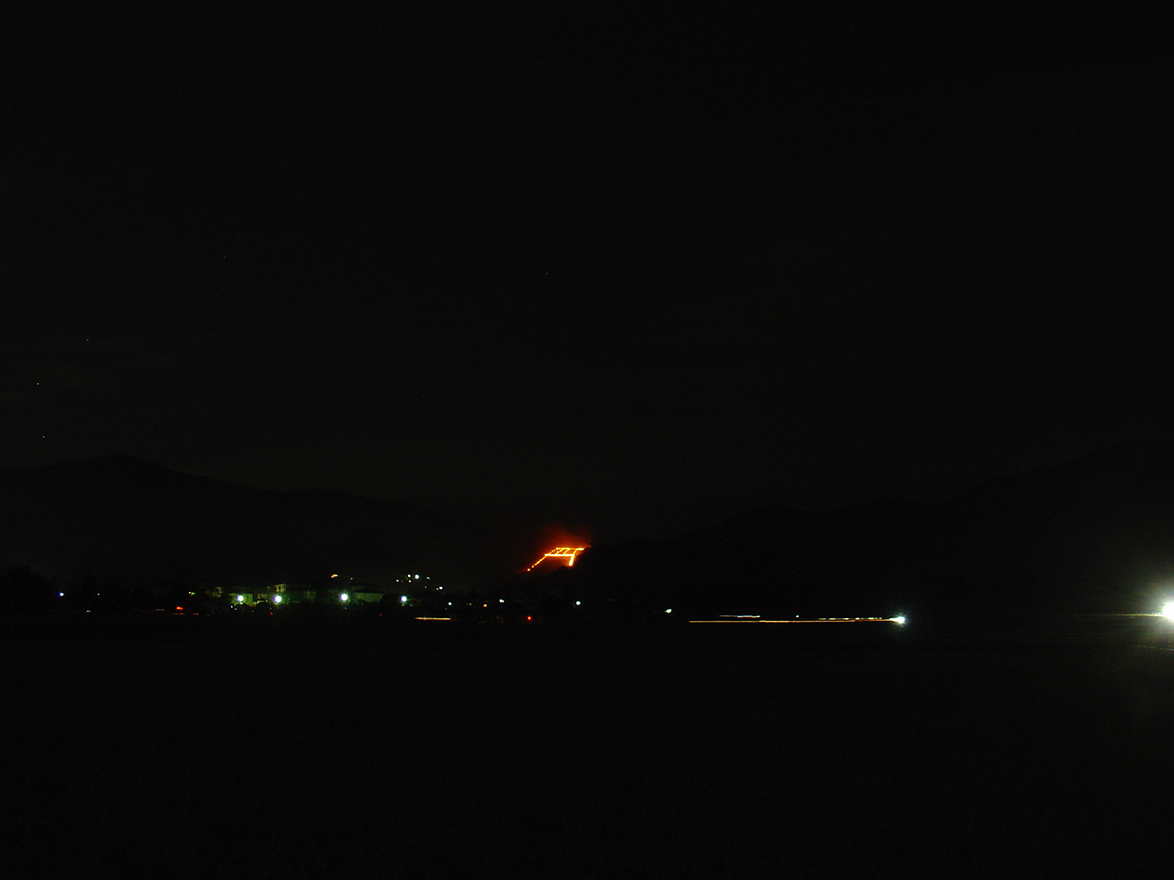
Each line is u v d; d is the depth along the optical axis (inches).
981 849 416.8
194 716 802.8
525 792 518.0
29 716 800.9
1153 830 447.5
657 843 422.9
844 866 393.4
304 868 388.2
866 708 864.9
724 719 790.5
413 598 5349.4
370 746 657.6
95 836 432.8
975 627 3019.2
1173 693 998.4
